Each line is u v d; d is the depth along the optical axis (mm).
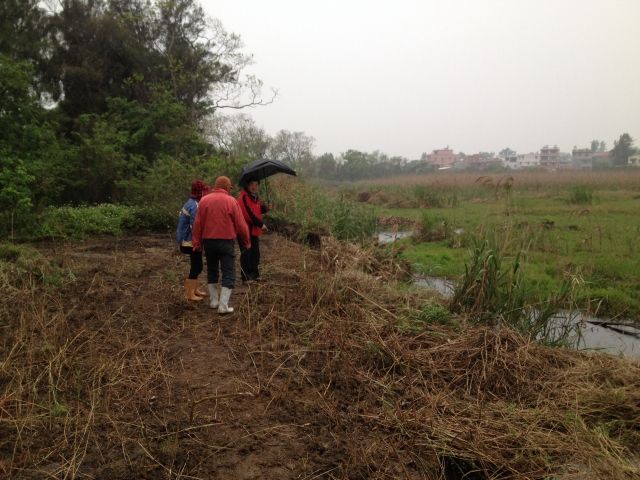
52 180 14359
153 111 20781
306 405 4324
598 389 4836
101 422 3848
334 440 3848
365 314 6227
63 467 3295
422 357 5320
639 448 4129
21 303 6016
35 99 14391
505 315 6562
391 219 19453
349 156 72562
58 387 4223
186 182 14703
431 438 4020
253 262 7691
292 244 11195
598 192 28172
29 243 10891
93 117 21719
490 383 4973
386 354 5277
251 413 4148
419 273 10633
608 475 3639
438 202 25125
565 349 6125
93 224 12898
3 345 4910
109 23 22641
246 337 5707
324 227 12578
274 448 3703
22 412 3893
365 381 4816
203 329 5906
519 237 10266
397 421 4129
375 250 10680
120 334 5582
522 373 5109
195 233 6320
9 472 3188
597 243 12680
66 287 6992
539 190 31000
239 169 16000
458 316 6586
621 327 7715
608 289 8914
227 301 6352
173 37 24250
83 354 4934
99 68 22828
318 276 7363
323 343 5512
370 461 3625
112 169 17625
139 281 7762
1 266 7137
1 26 21000
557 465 3766
